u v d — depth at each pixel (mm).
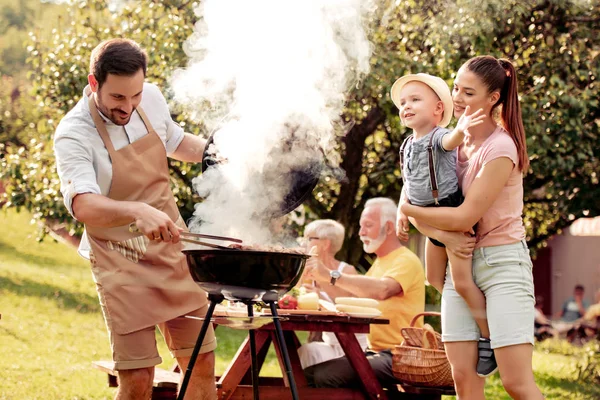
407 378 3613
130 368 2660
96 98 2674
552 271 13727
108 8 7543
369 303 3725
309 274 4066
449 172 2859
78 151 2648
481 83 2811
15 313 7539
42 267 9977
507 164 2730
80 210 2559
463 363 2871
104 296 2686
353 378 3793
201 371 2887
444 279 3066
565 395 5637
